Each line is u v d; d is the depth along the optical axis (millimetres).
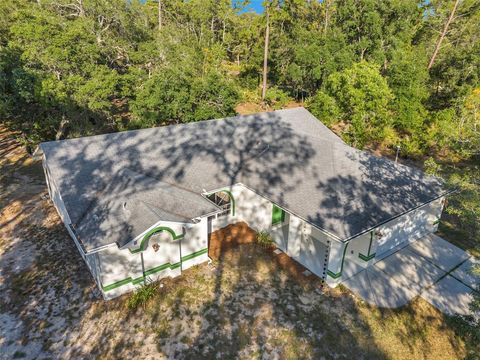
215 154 20609
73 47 27672
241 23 62938
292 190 17797
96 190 16344
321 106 34000
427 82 40469
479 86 37281
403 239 18891
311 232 18156
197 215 15812
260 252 18203
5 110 26406
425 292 15664
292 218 17328
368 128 32375
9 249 17859
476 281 16312
